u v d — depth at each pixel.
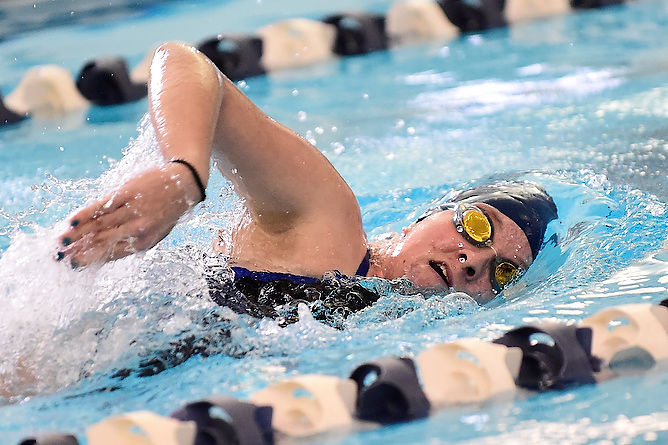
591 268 7.85
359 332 6.65
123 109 18.16
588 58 19.27
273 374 5.84
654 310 5.91
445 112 15.98
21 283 6.02
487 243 7.72
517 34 22.66
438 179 11.90
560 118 14.73
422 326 6.85
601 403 4.96
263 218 7.16
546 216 8.41
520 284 7.91
